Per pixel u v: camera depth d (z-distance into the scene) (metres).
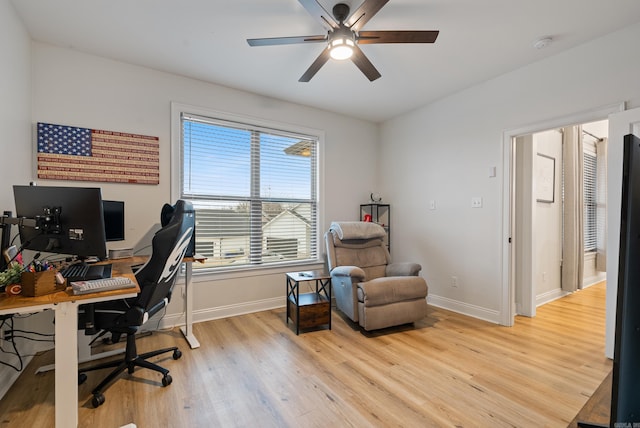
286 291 3.40
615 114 2.19
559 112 2.54
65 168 2.44
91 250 1.58
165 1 1.94
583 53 2.40
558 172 4.04
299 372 2.06
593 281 4.78
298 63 2.72
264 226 3.52
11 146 1.97
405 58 2.64
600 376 2.00
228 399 1.76
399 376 2.01
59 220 1.58
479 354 2.32
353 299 2.75
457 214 3.38
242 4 1.97
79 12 2.04
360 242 3.49
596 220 4.84
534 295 3.24
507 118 2.90
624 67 2.20
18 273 1.41
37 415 1.62
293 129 3.66
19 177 2.10
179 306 2.94
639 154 0.68
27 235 1.67
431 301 3.66
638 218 0.65
